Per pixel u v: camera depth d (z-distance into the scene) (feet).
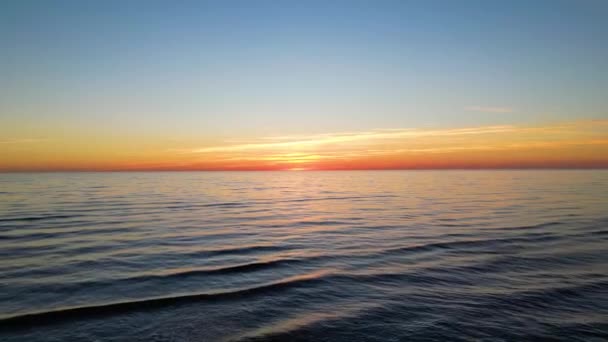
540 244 56.80
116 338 25.45
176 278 39.99
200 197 161.99
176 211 107.24
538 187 211.82
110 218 89.92
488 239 61.21
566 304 31.68
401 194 176.65
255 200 147.95
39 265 45.06
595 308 30.76
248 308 31.32
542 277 39.58
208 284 37.96
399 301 32.89
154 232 70.28
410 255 50.78
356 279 39.63
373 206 122.21
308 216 96.58
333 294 34.94
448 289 36.04
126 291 35.47
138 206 120.67
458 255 50.31
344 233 69.77
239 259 48.93
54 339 25.14
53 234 67.31
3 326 26.99
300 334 26.35
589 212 96.48
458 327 27.32
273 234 68.90
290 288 36.70
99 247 56.18
